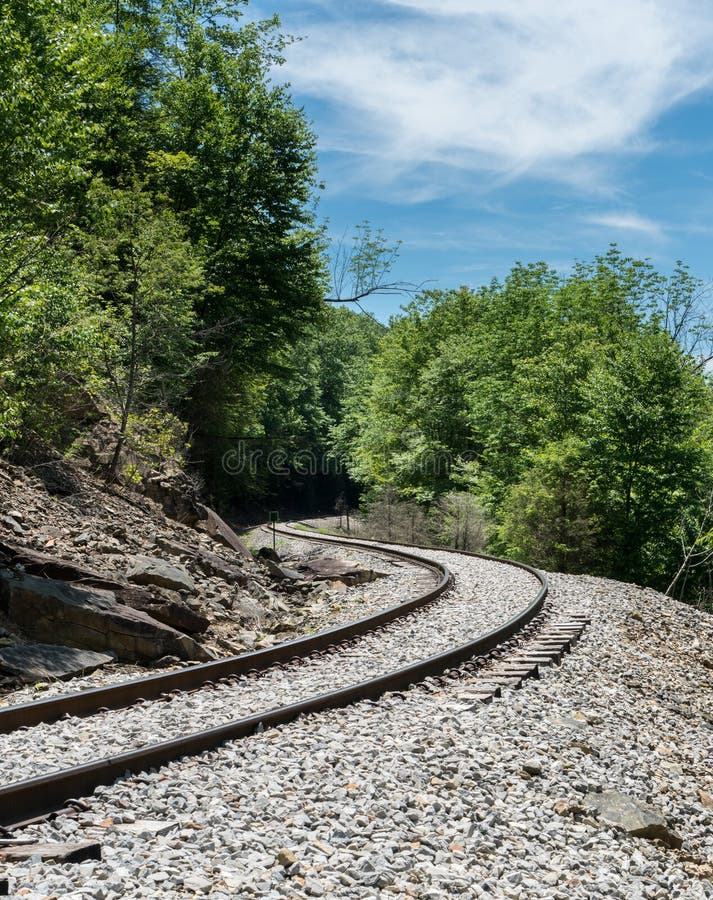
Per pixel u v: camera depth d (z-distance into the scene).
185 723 7.17
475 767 6.52
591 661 12.32
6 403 13.41
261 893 3.99
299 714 7.35
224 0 39.66
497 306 58.31
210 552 17.56
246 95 38.19
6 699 8.35
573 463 35.28
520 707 8.70
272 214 38.69
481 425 51.69
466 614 14.38
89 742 6.48
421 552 30.22
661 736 10.19
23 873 3.84
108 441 19.34
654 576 35.31
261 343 39.56
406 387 65.69
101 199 18.05
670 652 15.97
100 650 10.49
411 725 7.41
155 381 25.36
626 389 35.78
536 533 34.91
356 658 10.51
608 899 4.92
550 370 44.00
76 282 15.44
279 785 5.62
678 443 35.19
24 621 10.12
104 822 4.70
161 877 3.97
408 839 5.04
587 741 8.34
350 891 4.19
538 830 5.72
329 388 97.56
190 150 37.00
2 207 13.21
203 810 5.07
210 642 12.41
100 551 14.02
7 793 4.68
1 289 13.12
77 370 17.33
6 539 12.67
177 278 22.67
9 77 12.28
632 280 51.75
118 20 34.56
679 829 7.12
